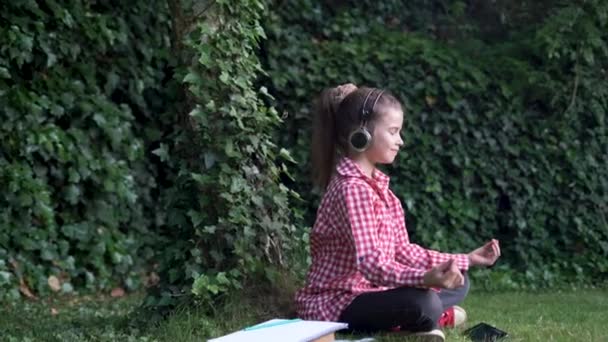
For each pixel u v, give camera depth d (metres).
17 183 6.19
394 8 7.79
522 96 7.36
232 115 4.71
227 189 4.70
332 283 4.30
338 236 4.26
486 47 7.61
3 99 6.23
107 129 6.59
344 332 4.27
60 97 6.48
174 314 4.62
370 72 7.15
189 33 4.80
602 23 7.14
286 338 3.70
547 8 7.61
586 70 7.28
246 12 4.87
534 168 7.34
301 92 7.06
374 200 4.20
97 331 4.66
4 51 6.26
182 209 4.79
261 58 7.08
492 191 7.30
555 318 5.45
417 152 7.18
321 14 7.45
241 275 4.70
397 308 4.17
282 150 4.87
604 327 4.95
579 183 7.36
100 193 6.62
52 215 6.32
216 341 3.69
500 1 7.74
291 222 5.18
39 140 6.30
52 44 6.45
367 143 4.23
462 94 7.22
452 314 4.65
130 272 6.66
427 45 7.30
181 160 4.81
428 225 7.18
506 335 4.48
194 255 4.68
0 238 6.18
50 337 4.63
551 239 7.36
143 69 6.89
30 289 6.28
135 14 6.86
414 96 7.18
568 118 7.30
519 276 7.17
